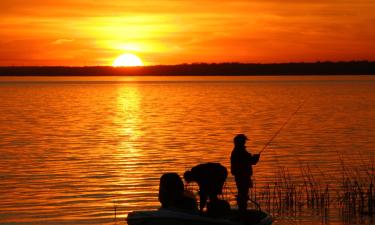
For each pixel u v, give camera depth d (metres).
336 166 27.62
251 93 118.62
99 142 38.34
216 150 33.88
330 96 101.75
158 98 102.50
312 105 77.44
